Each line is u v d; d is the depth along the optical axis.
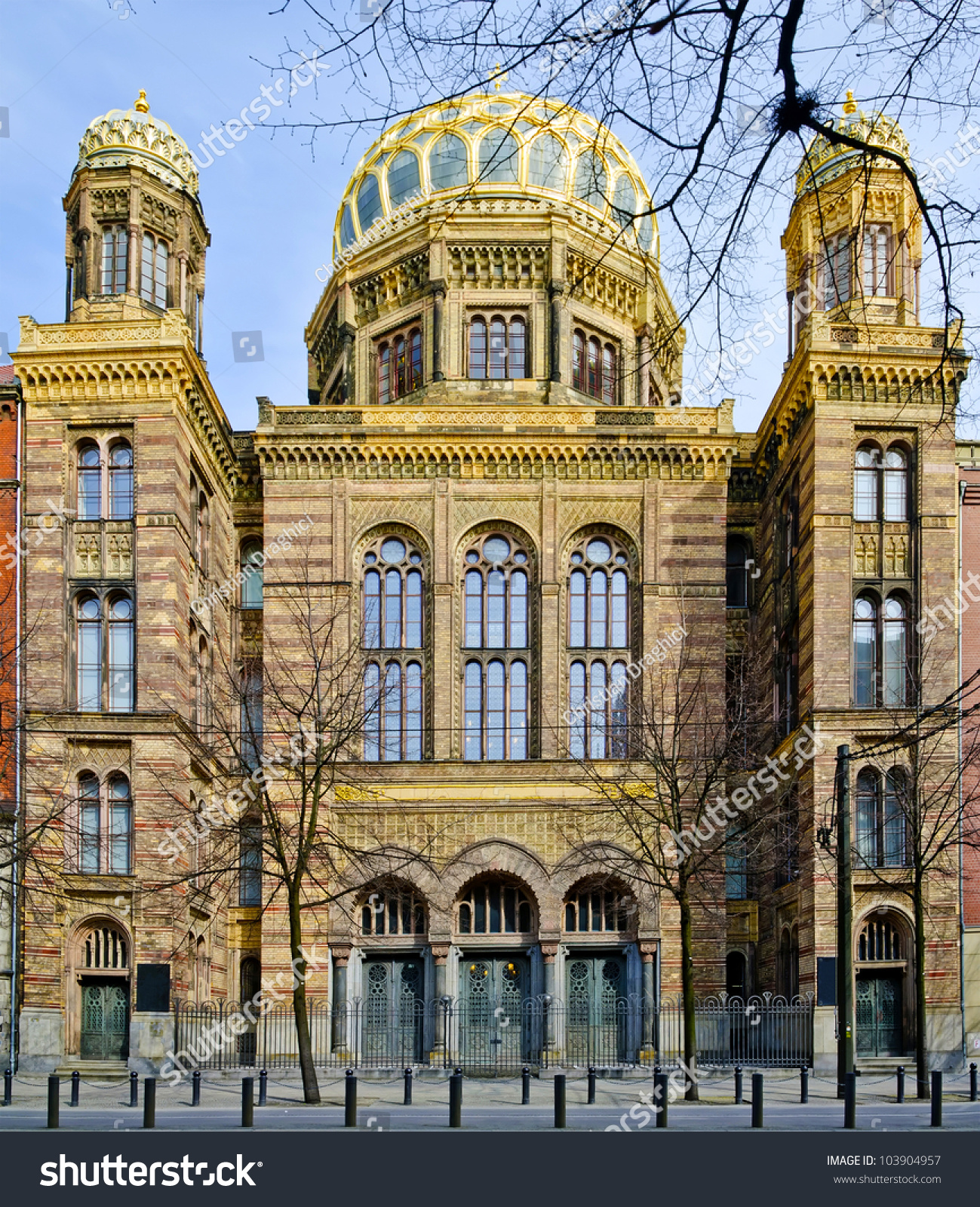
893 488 45.91
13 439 45.81
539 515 48.75
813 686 44.00
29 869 40.31
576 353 54.81
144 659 43.84
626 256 55.88
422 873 44.81
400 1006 45.16
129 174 48.16
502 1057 44.31
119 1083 40.09
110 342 45.38
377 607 48.56
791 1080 40.38
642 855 44.09
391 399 55.56
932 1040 41.75
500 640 48.47
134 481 45.16
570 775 45.50
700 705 46.62
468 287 54.09
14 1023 41.59
